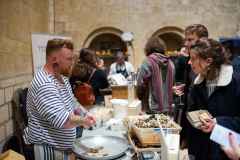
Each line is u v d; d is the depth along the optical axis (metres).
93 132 1.76
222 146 0.83
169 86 2.18
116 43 5.61
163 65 2.10
